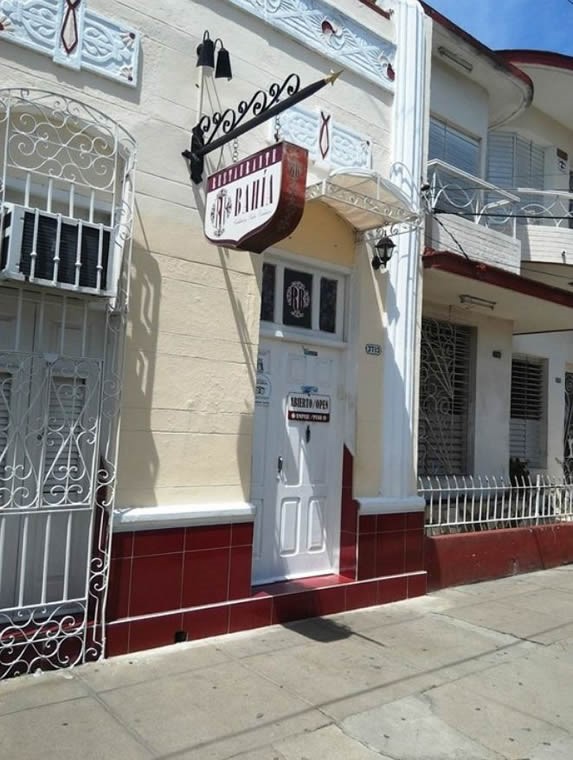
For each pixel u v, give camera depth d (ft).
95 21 15.98
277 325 20.27
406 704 14.12
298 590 19.42
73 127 15.64
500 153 37.65
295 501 20.79
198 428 17.38
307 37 20.57
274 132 19.48
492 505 28.40
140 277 16.48
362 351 21.83
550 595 23.71
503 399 33.99
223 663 15.65
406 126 23.49
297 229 20.38
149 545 16.28
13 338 14.98
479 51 29.99
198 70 17.80
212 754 11.76
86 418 15.72
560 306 29.89
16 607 14.26
